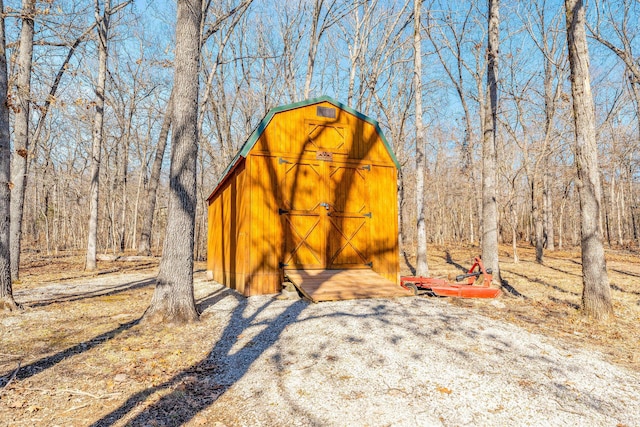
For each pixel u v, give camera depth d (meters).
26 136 12.62
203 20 16.94
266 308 7.78
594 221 7.64
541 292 10.88
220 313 7.67
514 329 6.24
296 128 10.03
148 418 3.67
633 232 42.69
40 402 4.00
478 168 36.03
